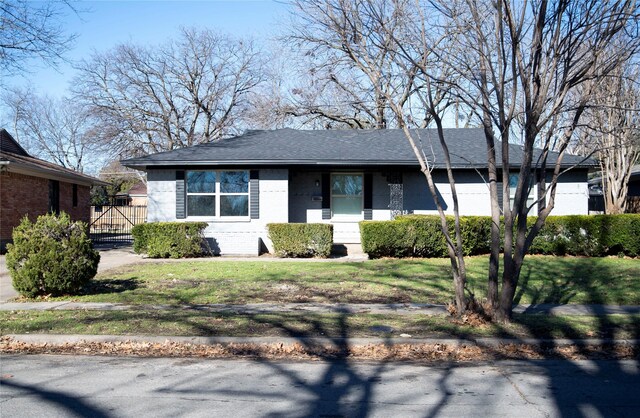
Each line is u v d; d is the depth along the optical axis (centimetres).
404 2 1029
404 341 743
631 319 872
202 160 1797
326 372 632
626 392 559
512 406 513
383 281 1245
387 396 543
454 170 1928
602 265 1457
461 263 871
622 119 1584
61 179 2598
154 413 489
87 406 508
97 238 2861
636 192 3120
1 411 492
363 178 1964
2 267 1577
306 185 1970
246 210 1858
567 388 572
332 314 914
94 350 736
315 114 3050
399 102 971
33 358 695
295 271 1405
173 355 713
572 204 1889
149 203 1853
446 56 944
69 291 1087
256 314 913
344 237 1977
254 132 2231
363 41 952
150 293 1112
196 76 4128
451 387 575
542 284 1194
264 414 489
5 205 2072
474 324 824
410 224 1622
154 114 3981
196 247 1736
